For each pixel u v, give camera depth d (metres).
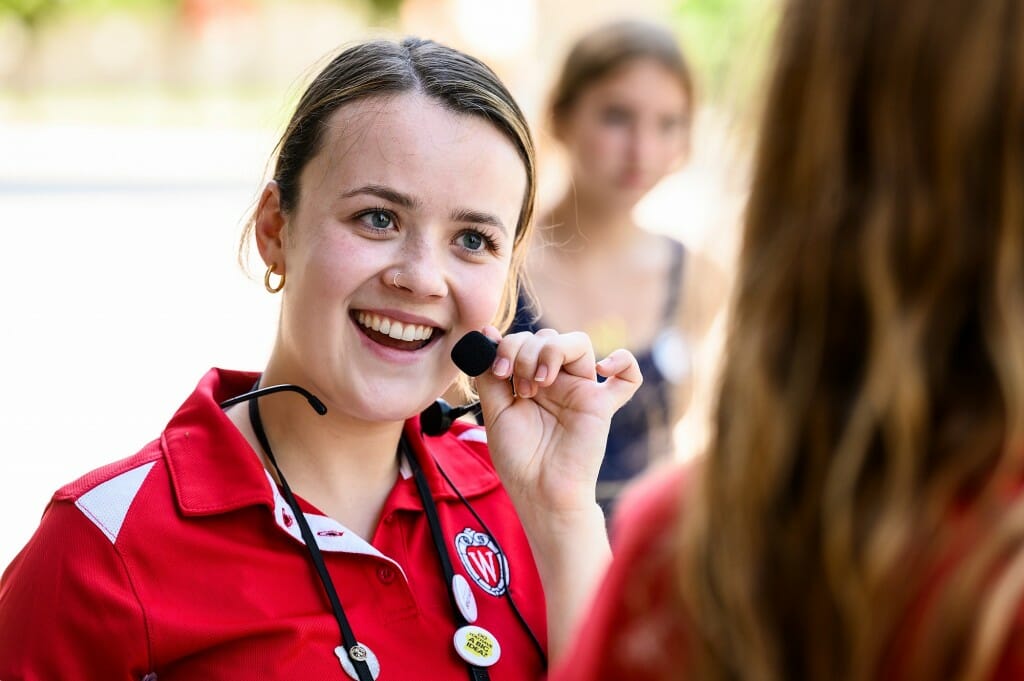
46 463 4.09
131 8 19.33
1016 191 0.76
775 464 0.80
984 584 0.73
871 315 0.77
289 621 1.27
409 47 1.38
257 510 1.32
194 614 1.26
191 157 13.55
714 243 0.90
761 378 0.81
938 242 0.77
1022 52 0.76
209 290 6.83
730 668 0.79
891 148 0.79
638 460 2.28
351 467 1.41
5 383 5.03
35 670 1.24
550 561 1.39
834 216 0.80
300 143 1.35
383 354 1.33
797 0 0.83
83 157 13.20
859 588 0.75
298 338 1.33
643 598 0.85
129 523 1.28
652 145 2.53
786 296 0.81
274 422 1.40
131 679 1.24
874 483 0.76
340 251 1.30
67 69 19.39
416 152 1.29
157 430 4.50
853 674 0.76
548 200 2.65
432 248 1.32
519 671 1.38
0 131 15.63
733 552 0.80
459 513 1.48
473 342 1.36
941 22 0.77
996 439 0.75
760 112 0.85
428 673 1.32
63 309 6.32
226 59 19.75
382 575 1.34
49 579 1.26
